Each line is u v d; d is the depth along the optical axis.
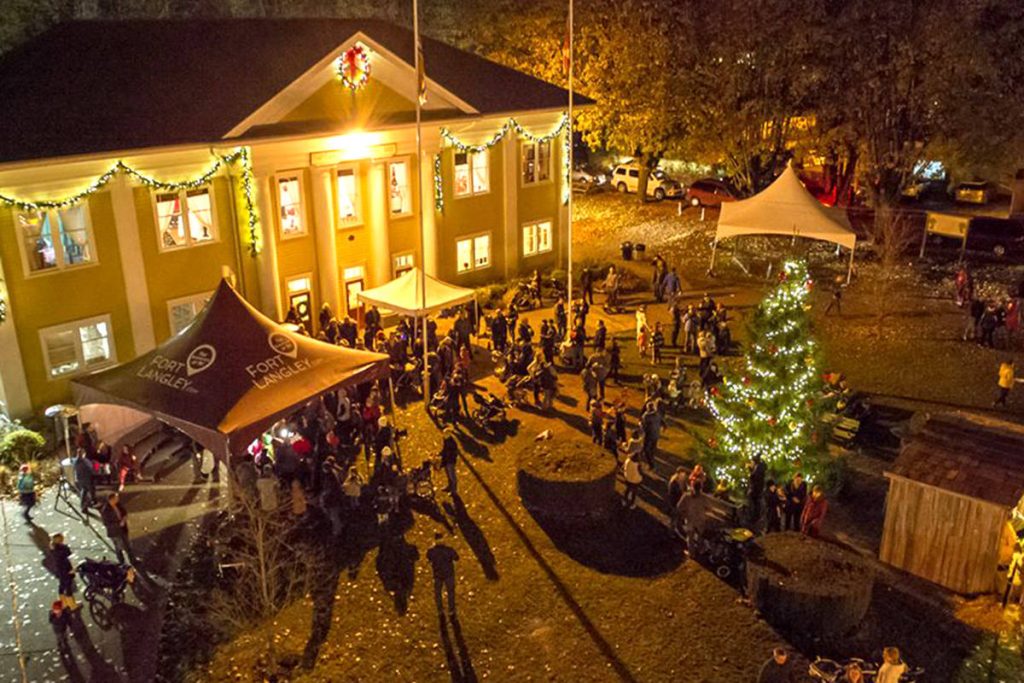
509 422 23.86
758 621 15.80
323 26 32.91
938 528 16.62
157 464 21.91
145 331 26.75
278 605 16.44
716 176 54.72
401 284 27.34
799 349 19.23
